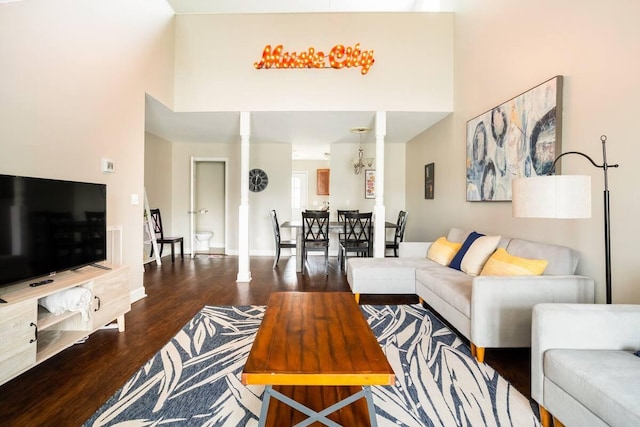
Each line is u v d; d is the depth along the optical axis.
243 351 2.21
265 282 4.21
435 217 4.95
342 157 6.53
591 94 2.16
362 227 4.87
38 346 1.93
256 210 6.55
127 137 3.21
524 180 1.82
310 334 1.61
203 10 5.50
